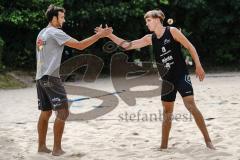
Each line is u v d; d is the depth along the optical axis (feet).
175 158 39.60
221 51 151.02
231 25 149.89
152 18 40.68
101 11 131.34
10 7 124.16
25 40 132.05
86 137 49.80
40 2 123.44
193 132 49.52
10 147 45.65
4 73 117.50
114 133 51.42
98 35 41.68
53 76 40.68
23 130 54.54
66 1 130.31
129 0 138.00
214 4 147.02
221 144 43.55
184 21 150.41
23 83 116.06
